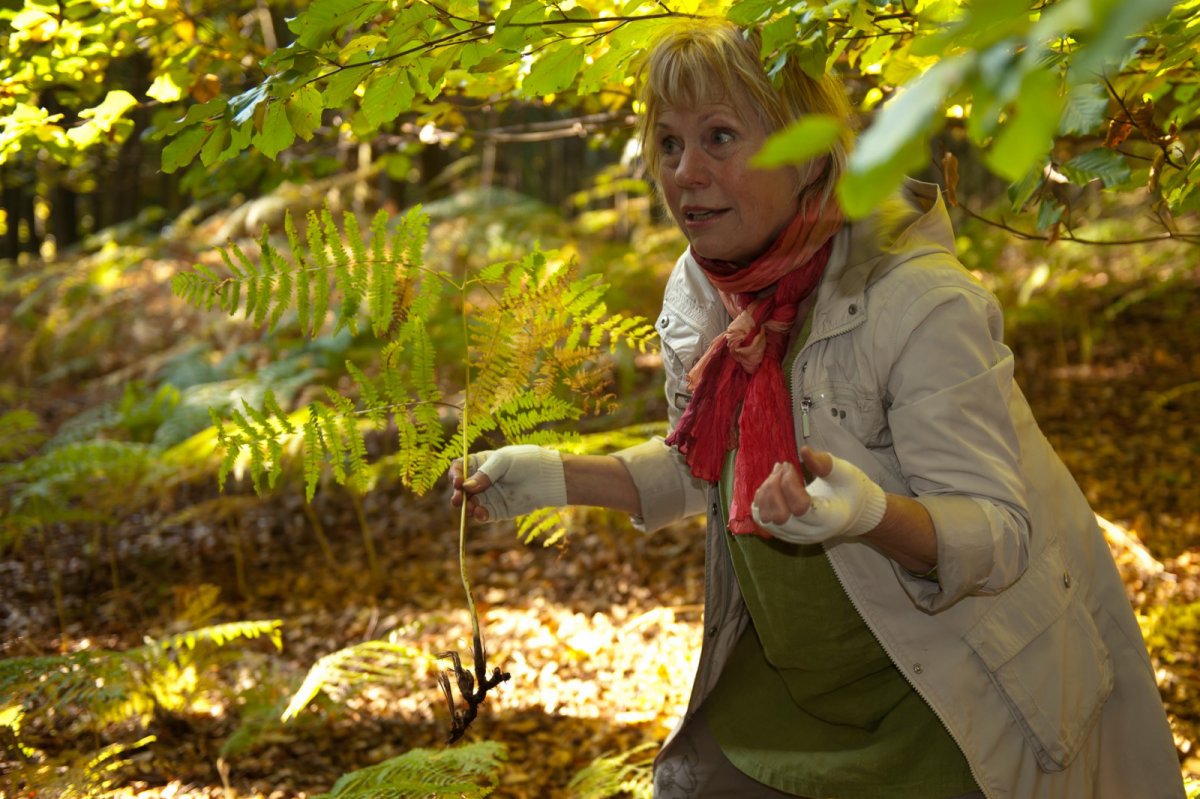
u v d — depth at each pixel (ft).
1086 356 25.68
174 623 14.49
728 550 6.05
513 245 24.71
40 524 14.83
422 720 11.21
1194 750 9.18
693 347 5.90
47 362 30.71
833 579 5.43
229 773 9.86
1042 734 5.03
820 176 5.10
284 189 26.11
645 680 11.86
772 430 5.12
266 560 17.20
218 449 6.04
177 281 5.82
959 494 4.73
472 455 6.21
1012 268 30.48
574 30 5.43
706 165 5.01
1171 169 6.36
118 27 8.07
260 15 15.71
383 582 15.97
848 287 4.99
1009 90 1.78
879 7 5.39
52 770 8.55
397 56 5.22
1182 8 4.79
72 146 7.78
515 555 16.65
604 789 8.64
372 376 20.57
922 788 5.31
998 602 5.08
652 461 6.37
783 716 6.08
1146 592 13.10
